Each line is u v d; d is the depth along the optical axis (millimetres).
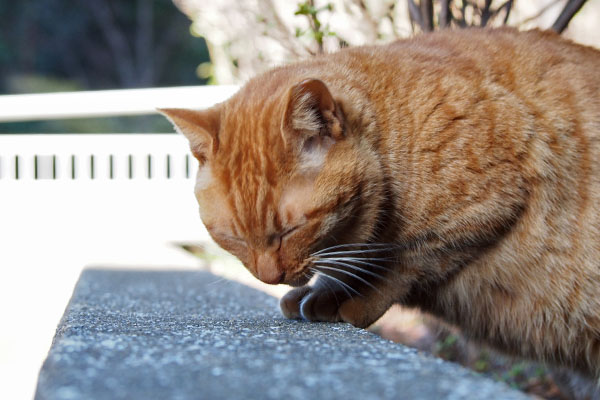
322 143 534
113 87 4113
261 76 605
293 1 915
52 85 3285
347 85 563
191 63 4078
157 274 946
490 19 788
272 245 535
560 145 578
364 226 554
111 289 799
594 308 601
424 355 421
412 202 558
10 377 869
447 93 561
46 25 3957
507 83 586
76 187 1282
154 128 2875
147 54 4008
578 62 616
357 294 595
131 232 1286
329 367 391
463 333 662
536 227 581
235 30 1068
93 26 4078
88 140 1280
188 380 368
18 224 1279
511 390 363
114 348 428
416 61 584
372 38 855
